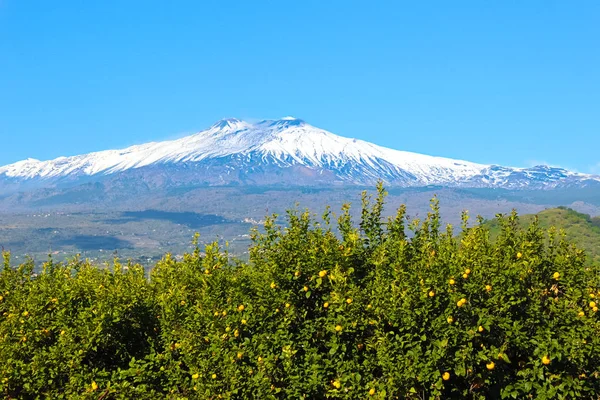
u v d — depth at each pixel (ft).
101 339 30.94
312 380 26.18
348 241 32.14
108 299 32.17
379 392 24.88
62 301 33.09
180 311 31.96
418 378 24.40
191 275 35.70
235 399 26.91
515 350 26.89
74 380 28.40
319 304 30.48
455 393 26.55
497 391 26.66
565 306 27.20
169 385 28.68
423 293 26.55
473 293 26.73
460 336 25.46
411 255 32.58
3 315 34.45
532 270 29.84
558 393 25.20
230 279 33.06
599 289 29.71
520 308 27.55
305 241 32.73
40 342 31.83
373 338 26.58
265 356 27.45
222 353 27.99
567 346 25.39
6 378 28.66
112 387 27.71
